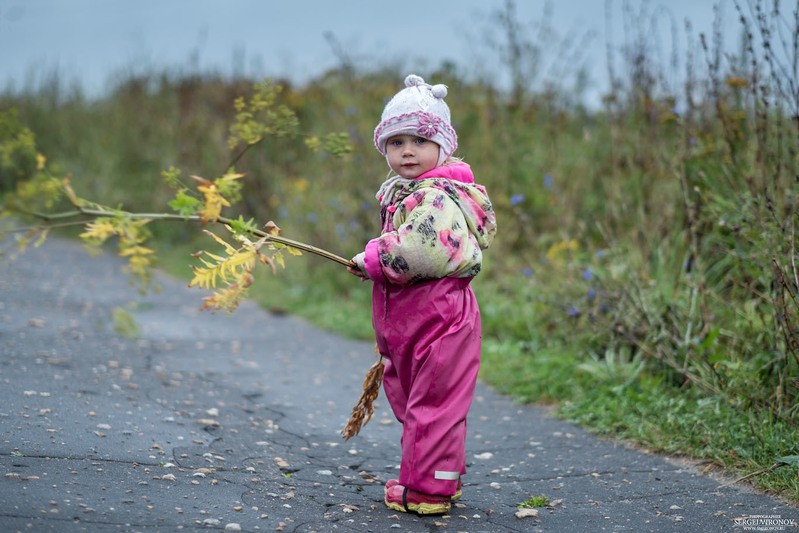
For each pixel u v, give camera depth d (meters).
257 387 5.53
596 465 4.20
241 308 8.59
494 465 4.24
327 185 9.47
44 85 15.59
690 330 5.14
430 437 3.40
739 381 4.55
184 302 8.65
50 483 3.32
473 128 9.34
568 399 5.29
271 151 10.88
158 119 13.56
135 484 3.46
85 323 7.12
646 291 5.76
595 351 5.86
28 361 5.47
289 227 9.53
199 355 6.37
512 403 5.41
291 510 3.39
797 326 4.50
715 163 6.01
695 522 3.42
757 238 4.89
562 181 8.21
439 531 3.28
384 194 3.65
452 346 3.43
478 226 3.55
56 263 10.40
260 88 4.17
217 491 3.51
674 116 6.31
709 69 5.74
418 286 3.45
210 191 3.32
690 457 4.24
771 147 5.45
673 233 6.20
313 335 7.42
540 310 6.60
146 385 5.21
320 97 10.73
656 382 5.00
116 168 13.50
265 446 4.29
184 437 4.22
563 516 3.50
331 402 5.31
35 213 3.15
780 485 3.75
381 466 4.15
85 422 4.20
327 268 8.92
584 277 6.11
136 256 3.37
